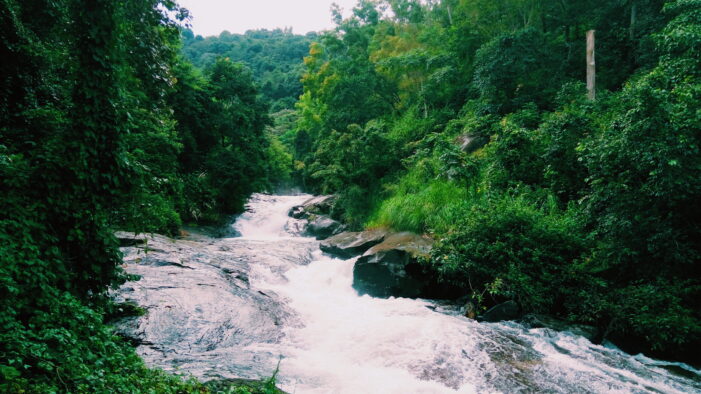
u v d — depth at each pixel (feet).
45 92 27.53
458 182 43.88
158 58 28.43
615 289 27.07
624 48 63.10
